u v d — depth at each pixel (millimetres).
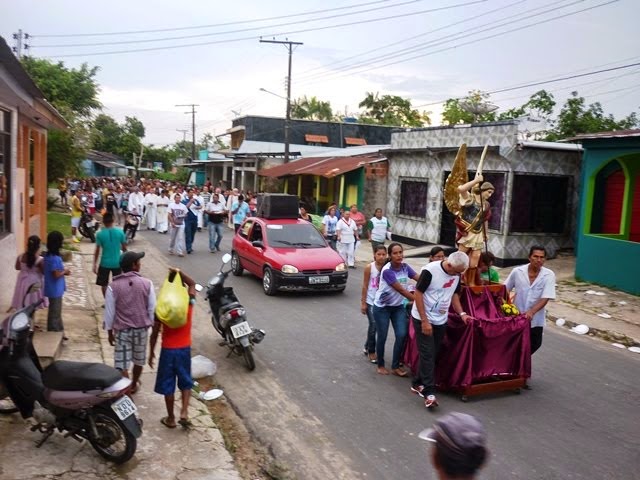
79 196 21547
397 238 21688
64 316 9016
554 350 9047
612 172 15234
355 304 11438
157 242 20047
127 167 71125
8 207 9906
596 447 5590
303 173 24906
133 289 5785
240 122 45656
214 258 16766
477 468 2143
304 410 6238
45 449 4918
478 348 6676
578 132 23703
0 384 5121
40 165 16359
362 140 44656
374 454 5285
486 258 7789
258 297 11789
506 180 16344
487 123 17062
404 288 7156
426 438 2291
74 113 36344
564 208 17234
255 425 5840
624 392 7207
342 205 25016
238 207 21750
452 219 18906
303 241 12883
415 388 6801
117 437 4723
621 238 14852
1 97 8719
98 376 4656
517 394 6965
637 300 12312
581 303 12102
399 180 21562
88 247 17578
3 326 5062
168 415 5473
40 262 7289
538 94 24953
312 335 9148
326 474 4914
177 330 5367
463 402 6629
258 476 4848
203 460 4918
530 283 7176
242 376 7230
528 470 5078
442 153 18891
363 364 7820
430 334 6301
